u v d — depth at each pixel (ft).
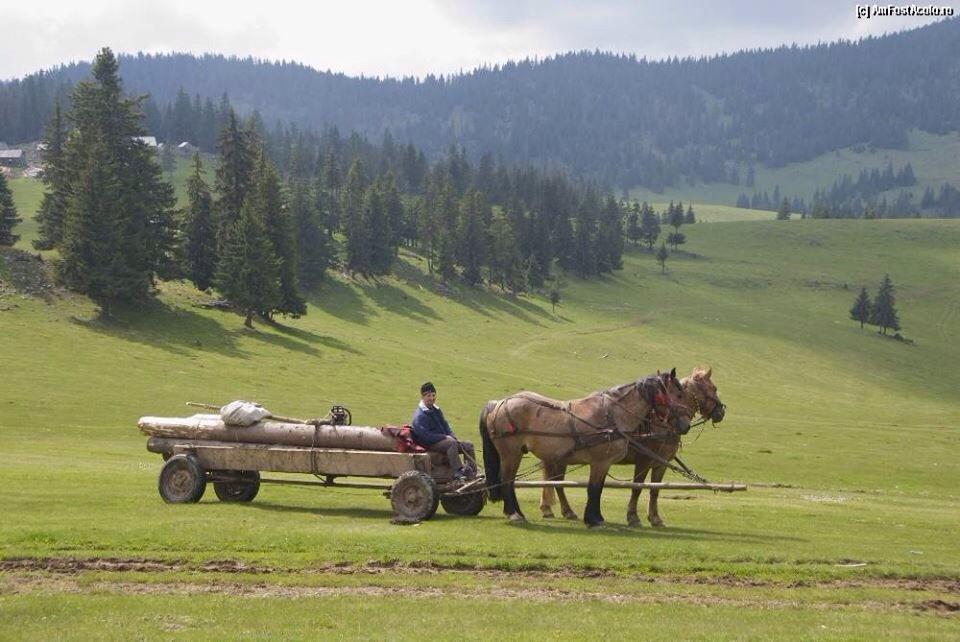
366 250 581.12
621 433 64.54
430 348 437.58
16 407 209.05
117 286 322.96
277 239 387.75
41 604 42.65
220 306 380.37
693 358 523.70
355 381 304.50
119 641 37.63
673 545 58.29
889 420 359.87
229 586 47.44
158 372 274.36
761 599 47.88
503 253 646.74
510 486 65.92
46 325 303.48
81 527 58.29
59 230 375.45
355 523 64.34
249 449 69.77
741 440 244.22
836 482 169.37
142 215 347.97
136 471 106.63
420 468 65.72
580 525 65.92
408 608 43.45
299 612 42.37
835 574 53.47
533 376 383.65
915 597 49.21
